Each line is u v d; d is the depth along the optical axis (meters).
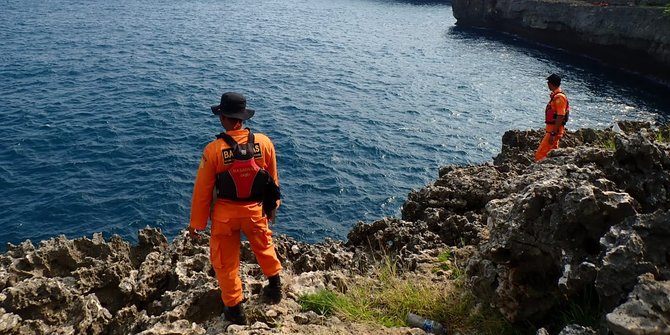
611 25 49.19
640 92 42.16
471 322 5.29
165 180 24.41
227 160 5.11
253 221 5.32
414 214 9.70
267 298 5.87
